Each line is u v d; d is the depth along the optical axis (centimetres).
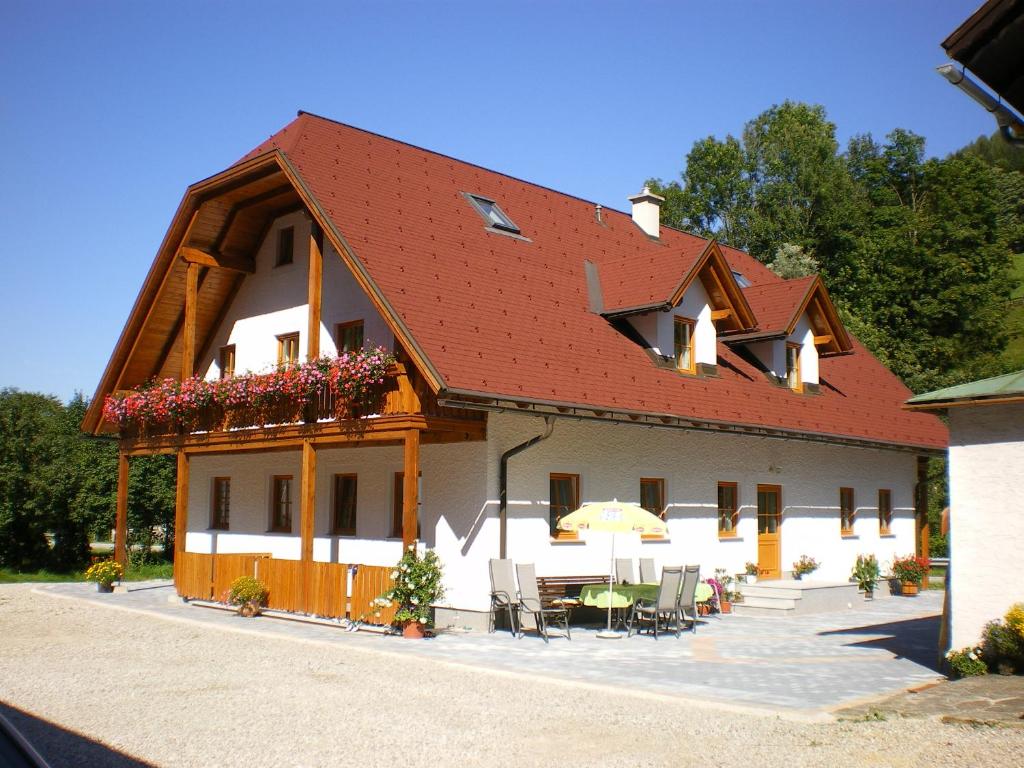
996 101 848
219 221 2208
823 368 2780
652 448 2022
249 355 2270
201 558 2088
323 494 2072
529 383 1669
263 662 1370
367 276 1655
